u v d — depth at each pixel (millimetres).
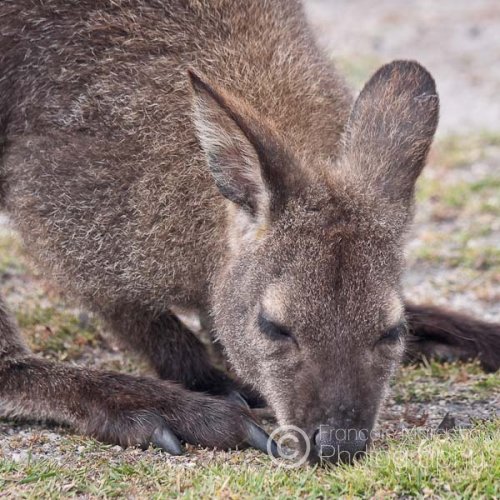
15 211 11867
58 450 10305
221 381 11898
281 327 9477
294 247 9633
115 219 11164
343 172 10367
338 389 9172
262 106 11305
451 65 29719
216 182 10078
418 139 10492
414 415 11117
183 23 11492
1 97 11695
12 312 12711
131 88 11234
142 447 10453
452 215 18375
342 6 36594
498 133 22891
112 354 13242
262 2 11898
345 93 12461
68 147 11266
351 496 8750
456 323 13094
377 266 9562
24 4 11555
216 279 10906
